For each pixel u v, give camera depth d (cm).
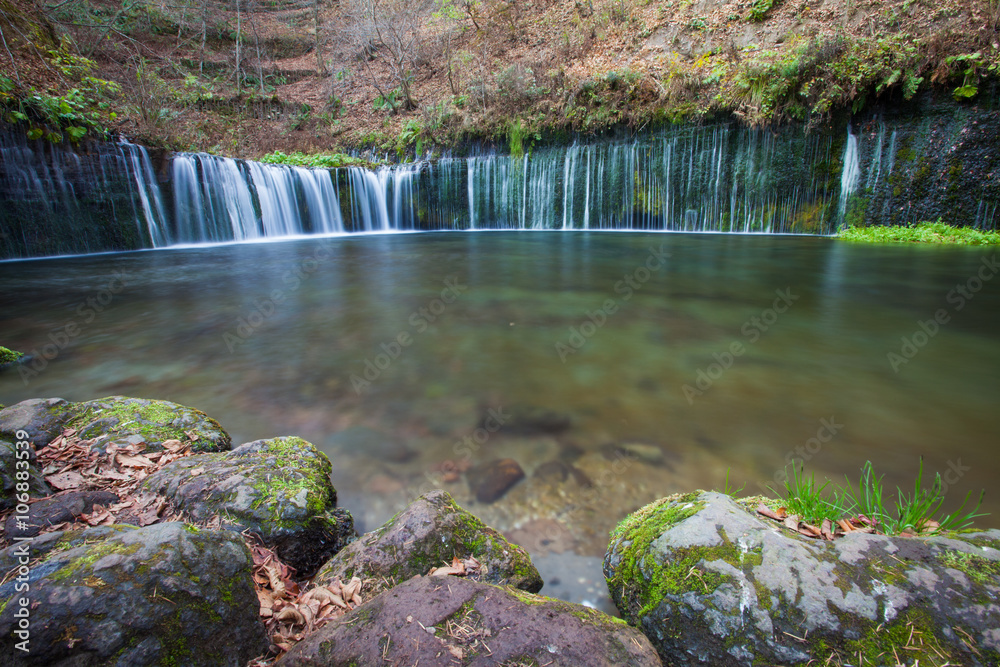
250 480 223
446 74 1920
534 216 1543
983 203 1027
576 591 196
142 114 1302
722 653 145
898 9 1165
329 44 2298
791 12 1359
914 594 145
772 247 1061
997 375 405
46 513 199
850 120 1132
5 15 1177
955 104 1021
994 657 131
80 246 1065
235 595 146
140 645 122
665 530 181
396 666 129
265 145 1756
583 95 1424
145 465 245
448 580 158
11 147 963
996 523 229
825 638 139
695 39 1473
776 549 161
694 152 1310
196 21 2083
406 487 266
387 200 1595
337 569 186
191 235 1226
